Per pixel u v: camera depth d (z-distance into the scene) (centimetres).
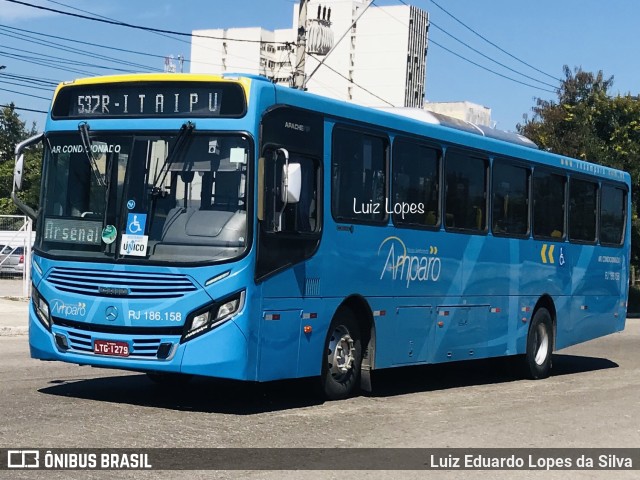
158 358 950
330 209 1071
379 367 1164
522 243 1490
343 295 1094
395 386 1348
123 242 966
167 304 945
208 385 1220
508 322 1459
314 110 1050
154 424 907
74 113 1023
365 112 1134
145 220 965
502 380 1516
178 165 968
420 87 7162
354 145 1117
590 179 1714
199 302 938
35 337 1014
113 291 963
